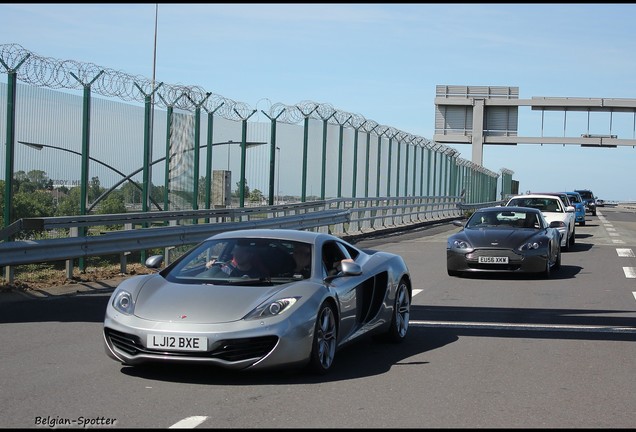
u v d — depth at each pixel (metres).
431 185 39.16
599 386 6.86
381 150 30.69
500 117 53.97
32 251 11.71
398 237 27.25
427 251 21.56
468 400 6.27
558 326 10.05
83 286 12.77
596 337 9.30
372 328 8.19
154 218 14.61
